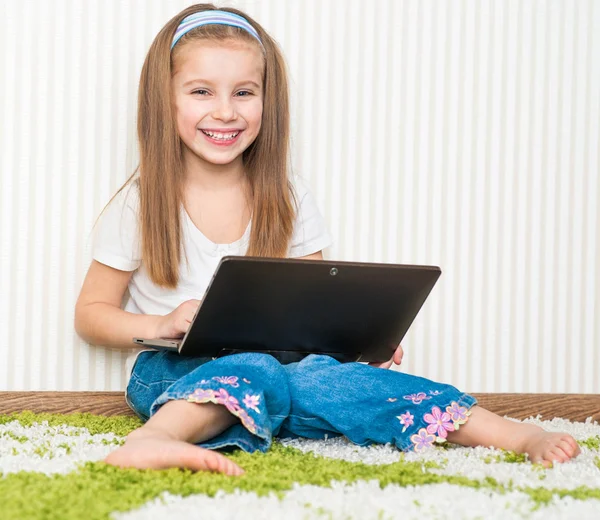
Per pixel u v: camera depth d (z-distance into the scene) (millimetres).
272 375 1301
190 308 1491
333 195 1961
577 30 2094
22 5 1826
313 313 1402
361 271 1375
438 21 2021
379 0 1987
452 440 1364
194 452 1064
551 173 2080
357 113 1974
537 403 2027
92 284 1733
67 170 1839
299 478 1049
